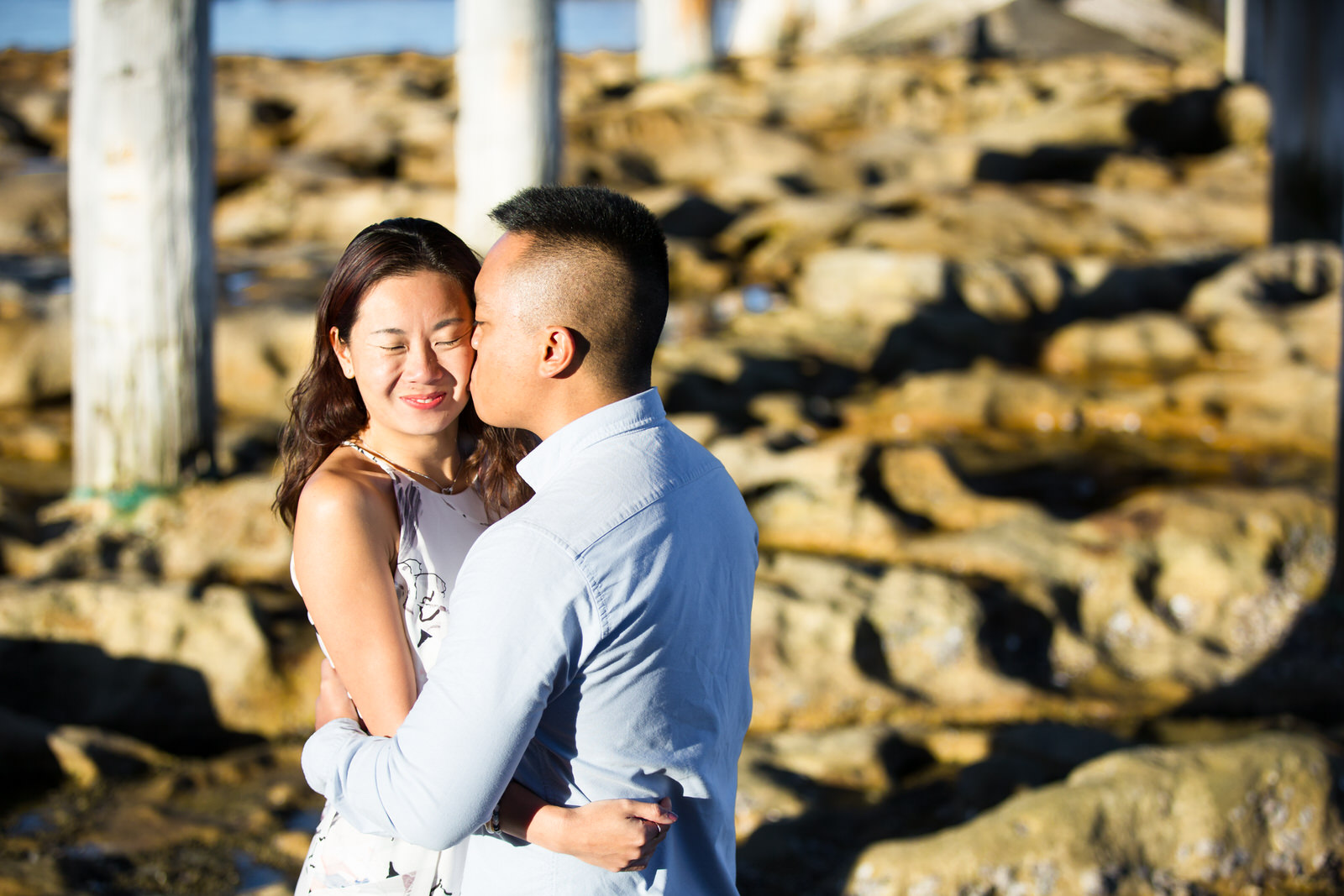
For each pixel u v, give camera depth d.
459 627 1.50
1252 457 7.23
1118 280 10.16
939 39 22.64
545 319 1.58
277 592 4.99
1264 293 9.87
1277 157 10.98
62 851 3.40
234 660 4.32
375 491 1.78
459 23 6.52
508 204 1.64
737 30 22.23
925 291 9.85
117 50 5.14
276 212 12.20
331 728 1.67
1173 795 3.31
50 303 7.99
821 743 4.04
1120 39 23.33
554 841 1.55
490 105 6.36
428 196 12.06
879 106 17.48
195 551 5.13
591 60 20.67
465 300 1.81
